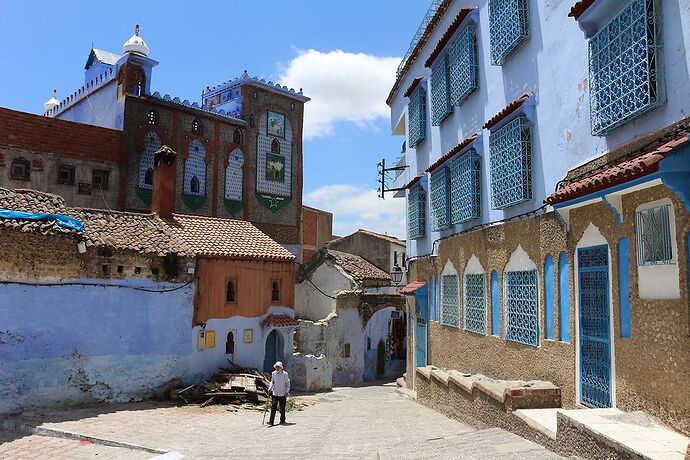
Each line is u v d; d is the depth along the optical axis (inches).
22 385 542.6
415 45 730.8
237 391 652.1
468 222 540.7
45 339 561.3
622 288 291.0
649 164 231.6
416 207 711.1
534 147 407.2
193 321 699.4
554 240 371.6
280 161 1214.3
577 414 269.3
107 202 925.2
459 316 560.7
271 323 786.2
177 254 682.8
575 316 340.8
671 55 255.0
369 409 604.4
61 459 393.4
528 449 286.2
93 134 920.3
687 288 239.3
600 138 319.0
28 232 547.5
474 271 521.7
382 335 1234.6
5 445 431.5
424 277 697.6
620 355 289.9
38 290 558.6
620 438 228.7
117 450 412.5
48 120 879.1
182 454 387.2
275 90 1204.5
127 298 633.6
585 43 337.7
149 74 999.0
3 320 532.4
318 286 1159.6
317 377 845.8
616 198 289.6
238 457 352.2
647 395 265.1
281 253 827.4
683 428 237.9
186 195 1031.0
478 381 415.2
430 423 451.5
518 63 436.8
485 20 505.0
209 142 1078.4
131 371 629.9
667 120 259.3
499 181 449.7
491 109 489.1
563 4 366.9
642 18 267.1
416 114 725.3
